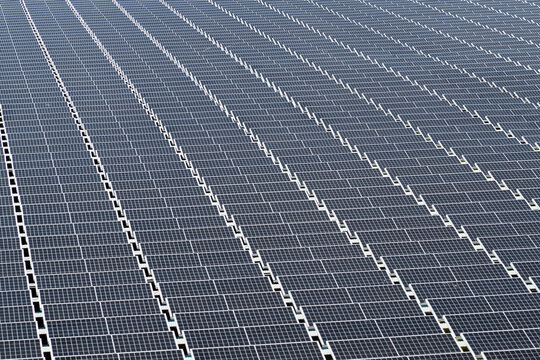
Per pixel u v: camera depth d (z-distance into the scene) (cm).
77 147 9169
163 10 15850
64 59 12550
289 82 11650
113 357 5256
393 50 13362
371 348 5475
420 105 10750
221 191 8106
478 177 8512
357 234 7175
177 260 6675
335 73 12081
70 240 6956
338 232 7238
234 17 15412
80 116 10194
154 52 13050
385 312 5931
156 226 7306
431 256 6794
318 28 14725
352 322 5731
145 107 10612
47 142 9269
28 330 5509
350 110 10538
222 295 6106
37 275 6312
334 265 6631
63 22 14800
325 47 13488
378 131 9844
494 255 6900
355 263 6675
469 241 7050
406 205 7781
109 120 10106
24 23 14662
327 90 11325
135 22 14912
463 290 6225
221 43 13638
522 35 14388
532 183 8331
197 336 5541
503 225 7312
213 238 7112
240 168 8688
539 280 6450
